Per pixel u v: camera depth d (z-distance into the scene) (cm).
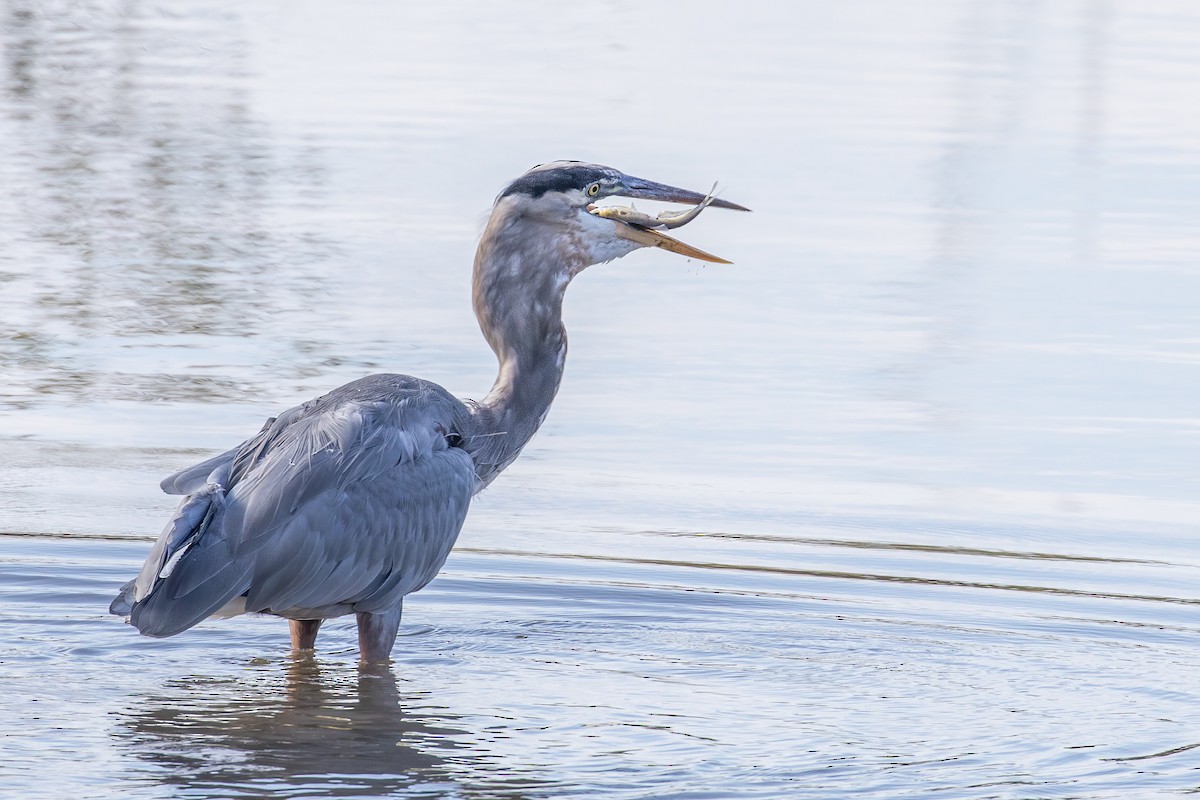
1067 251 2020
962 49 3356
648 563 1206
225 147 2494
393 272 1911
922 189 2303
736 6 3922
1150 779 838
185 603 914
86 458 1370
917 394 1555
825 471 1390
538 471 1393
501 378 1106
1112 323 1758
